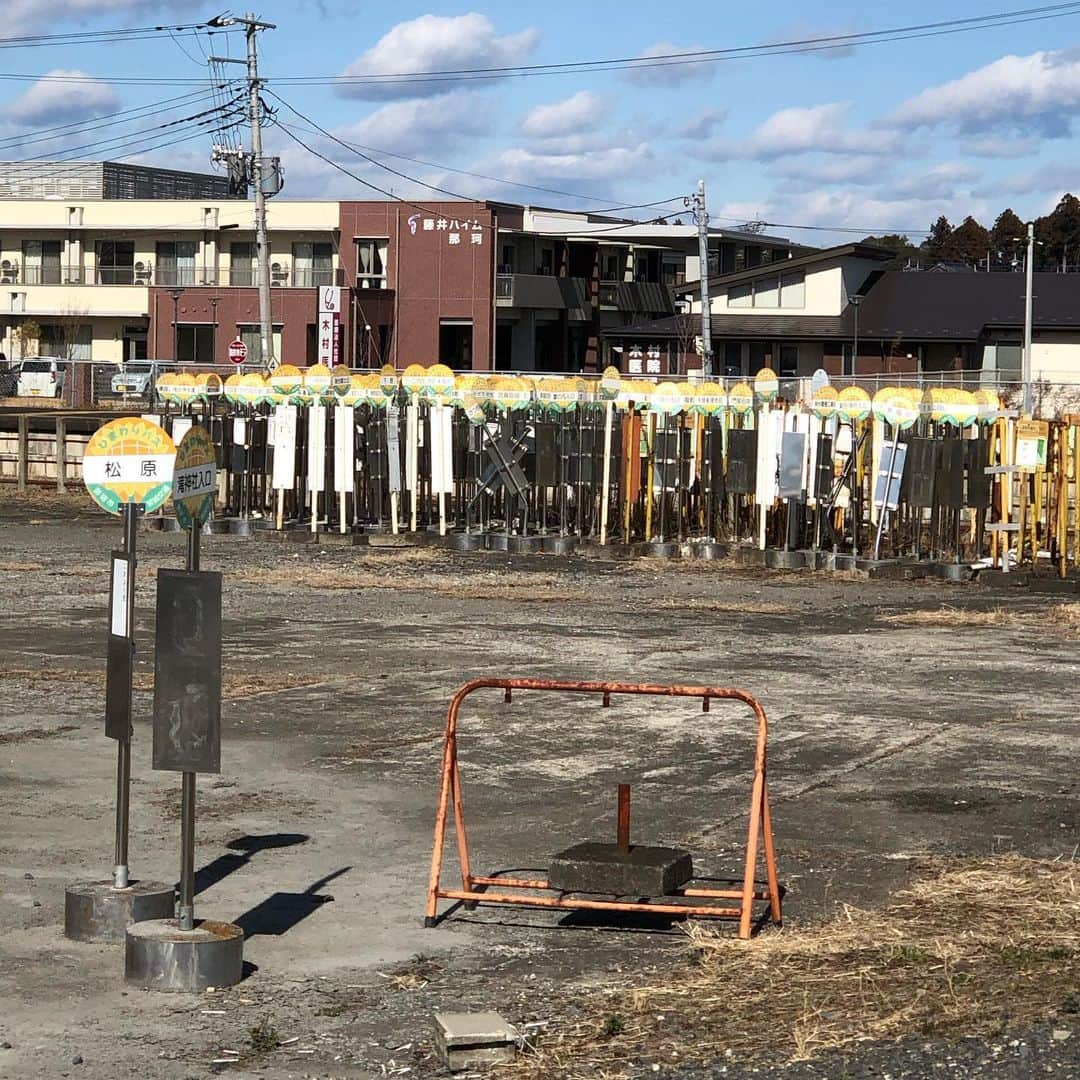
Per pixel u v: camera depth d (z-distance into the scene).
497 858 8.88
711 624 18.91
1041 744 12.07
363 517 29.17
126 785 7.55
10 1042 6.15
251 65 48.94
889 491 24.39
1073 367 60.28
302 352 72.25
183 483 6.71
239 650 16.23
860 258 65.12
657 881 7.51
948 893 8.05
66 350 78.62
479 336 72.19
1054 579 22.97
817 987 6.65
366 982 6.90
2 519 31.22
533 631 17.95
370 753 11.49
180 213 76.31
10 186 87.00
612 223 80.00
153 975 6.78
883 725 12.78
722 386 28.19
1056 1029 6.05
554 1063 5.91
